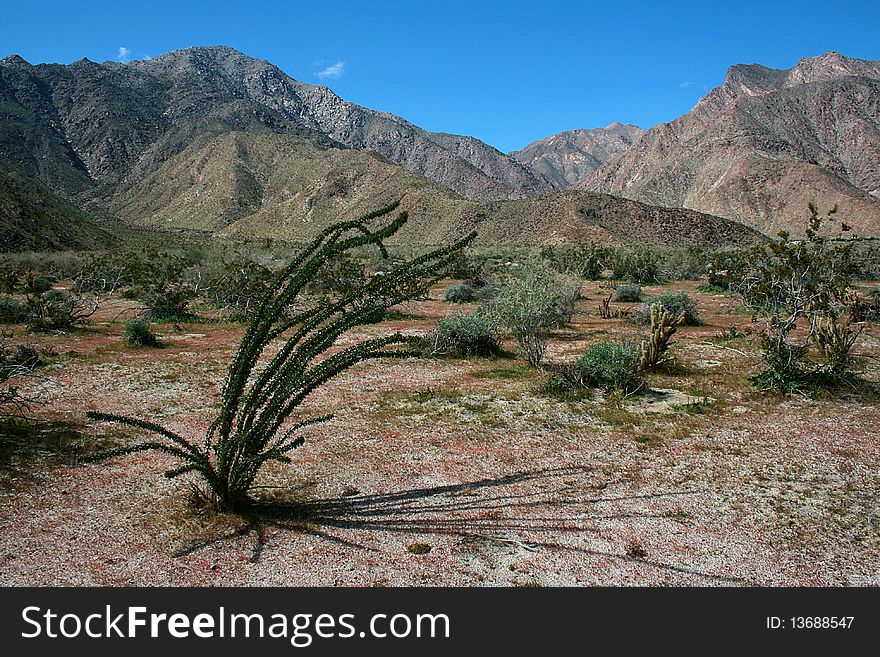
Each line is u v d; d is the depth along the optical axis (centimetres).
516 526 495
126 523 484
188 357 1273
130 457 639
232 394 480
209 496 523
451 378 1065
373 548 454
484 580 414
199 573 416
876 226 16975
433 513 518
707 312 2208
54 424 752
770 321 1205
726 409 862
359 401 904
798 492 571
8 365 964
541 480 597
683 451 686
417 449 686
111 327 1772
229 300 2144
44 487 552
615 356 997
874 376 1084
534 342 1212
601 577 422
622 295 2606
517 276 1745
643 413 841
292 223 15312
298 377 492
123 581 405
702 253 4591
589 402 897
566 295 1720
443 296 2816
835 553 458
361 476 604
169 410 848
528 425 781
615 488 578
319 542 461
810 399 920
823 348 1225
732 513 524
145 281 2238
